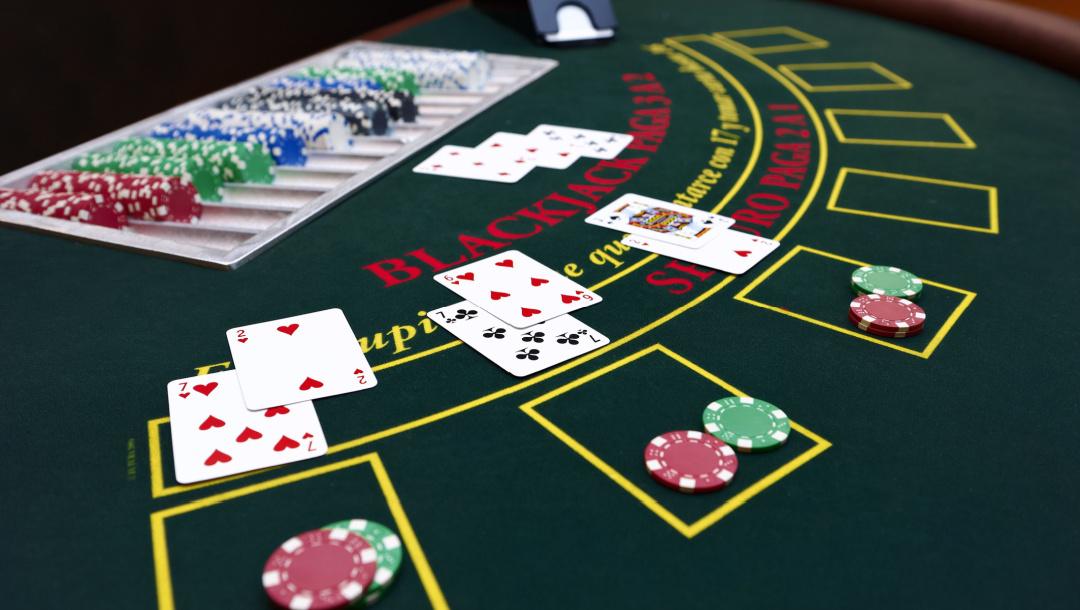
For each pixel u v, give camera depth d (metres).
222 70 1.24
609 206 0.64
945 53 1.03
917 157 0.73
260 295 0.52
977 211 0.63
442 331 0.48
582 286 0.53
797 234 0.60
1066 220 0.62
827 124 0.81
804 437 0.40
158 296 0.52
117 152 0.70
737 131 0.79
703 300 0.51
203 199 0.68
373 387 0.43
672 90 0.91
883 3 1.18
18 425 0.41
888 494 0.36
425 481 0.37
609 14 1.08
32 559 0.34
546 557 0.33
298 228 0.61
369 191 0.67
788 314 0.50
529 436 0.40
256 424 0.41
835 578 0.32
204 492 0.37
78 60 1.05
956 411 0.41
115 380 0.45
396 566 0.32
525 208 0.64
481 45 1.07
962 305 0.51
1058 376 0.44
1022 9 1.01
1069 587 0.32
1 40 0.96
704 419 0.40
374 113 0.78
